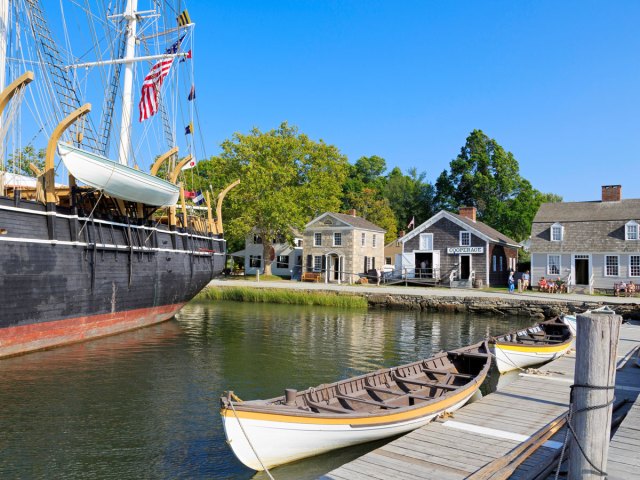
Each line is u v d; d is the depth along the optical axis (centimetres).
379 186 9081
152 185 1897
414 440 804
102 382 1330
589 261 3959
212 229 2986
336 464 816
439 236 4616
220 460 845
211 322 2612
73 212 1689
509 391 1117
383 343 2047
